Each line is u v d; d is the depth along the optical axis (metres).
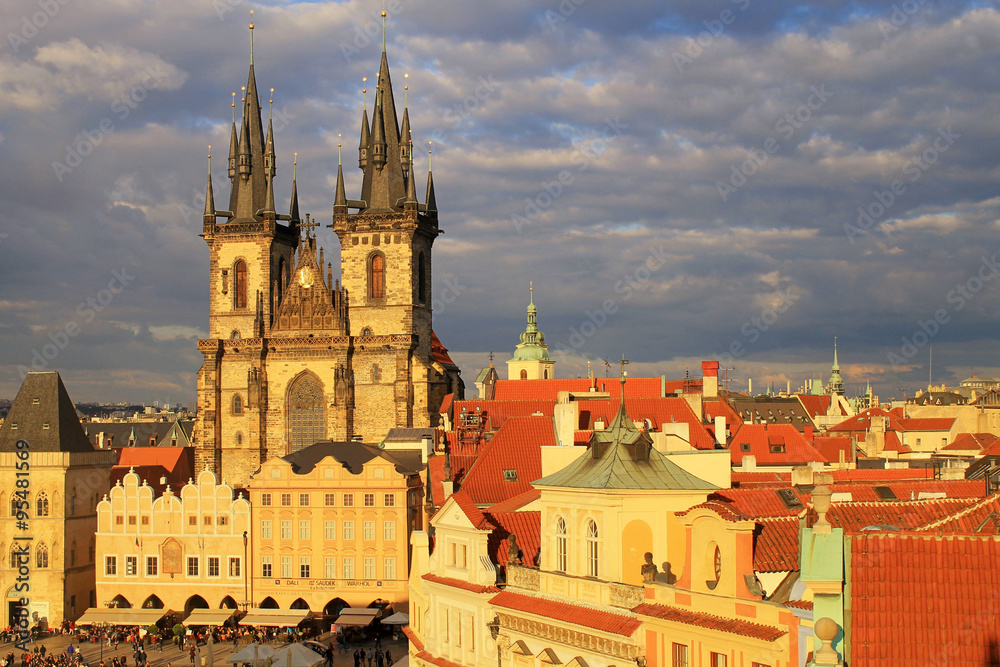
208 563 175.88
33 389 187.75
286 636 155.62
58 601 180.38
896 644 43.47
